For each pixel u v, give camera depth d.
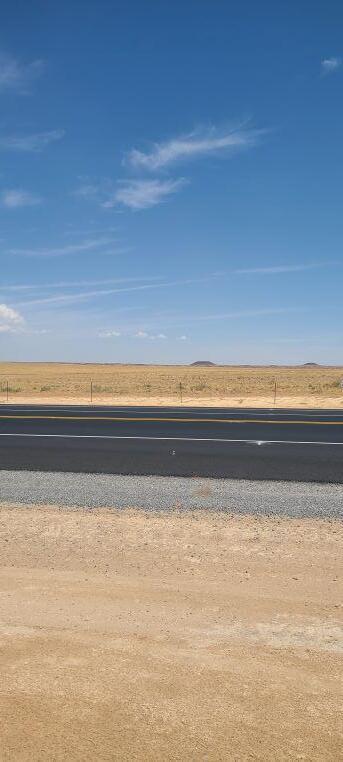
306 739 3.38
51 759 3.22
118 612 5.22
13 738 3.38
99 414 24.80
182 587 5.91
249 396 39.19
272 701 3.75
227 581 6.11
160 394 41.97
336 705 3.71
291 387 50.75
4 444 15.85
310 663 4.27
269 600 5.55
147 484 11.01
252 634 4.77
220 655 4.38
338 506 9.42
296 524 8.45
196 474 11.92
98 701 3.73
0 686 3.91
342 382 45.50
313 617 5.14
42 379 75.31
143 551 7.21
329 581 6.11
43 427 19.75
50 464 12.99
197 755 3.25
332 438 16.98
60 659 4.29
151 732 3.44
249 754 3.26
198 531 8.10
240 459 13.59
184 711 3.63
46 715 3.59
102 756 3.24
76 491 10.46
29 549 7.30
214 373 103.81
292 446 15.46
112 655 4.36
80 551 7.21
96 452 14.58
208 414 25.03
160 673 4.09
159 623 4.98
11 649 4.45
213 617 5.12
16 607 5.34
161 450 14.85
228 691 3.86
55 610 5.26
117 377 82.50
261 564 6.70
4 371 113.94
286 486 10.84
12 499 9.95
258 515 8.96
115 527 8.30
